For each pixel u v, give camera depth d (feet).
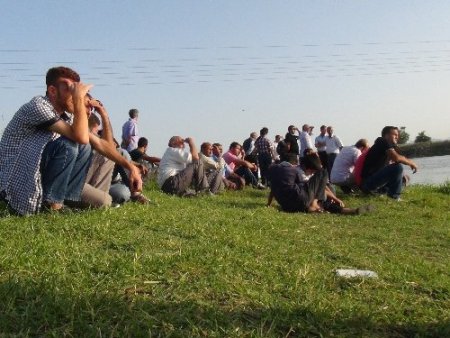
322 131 63.36
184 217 18.19
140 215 17.24
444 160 131.54
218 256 12.50
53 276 9.57
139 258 11.60
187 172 31.86
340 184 36.99
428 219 26.43
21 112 15.76
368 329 9.29
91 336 7.36
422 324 9.80
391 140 34.91
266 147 52.95
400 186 34.76
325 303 10.02
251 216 21.02
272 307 9.34
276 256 13.66
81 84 16.03
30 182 15.65
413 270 13.79
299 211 27.17
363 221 24.41
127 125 47.55
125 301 8.85
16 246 11.79
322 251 15.24
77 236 13.56
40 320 7.64
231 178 43.75
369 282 12.18
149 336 7.57
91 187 17.76
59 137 16.03
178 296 9.47
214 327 8.26
